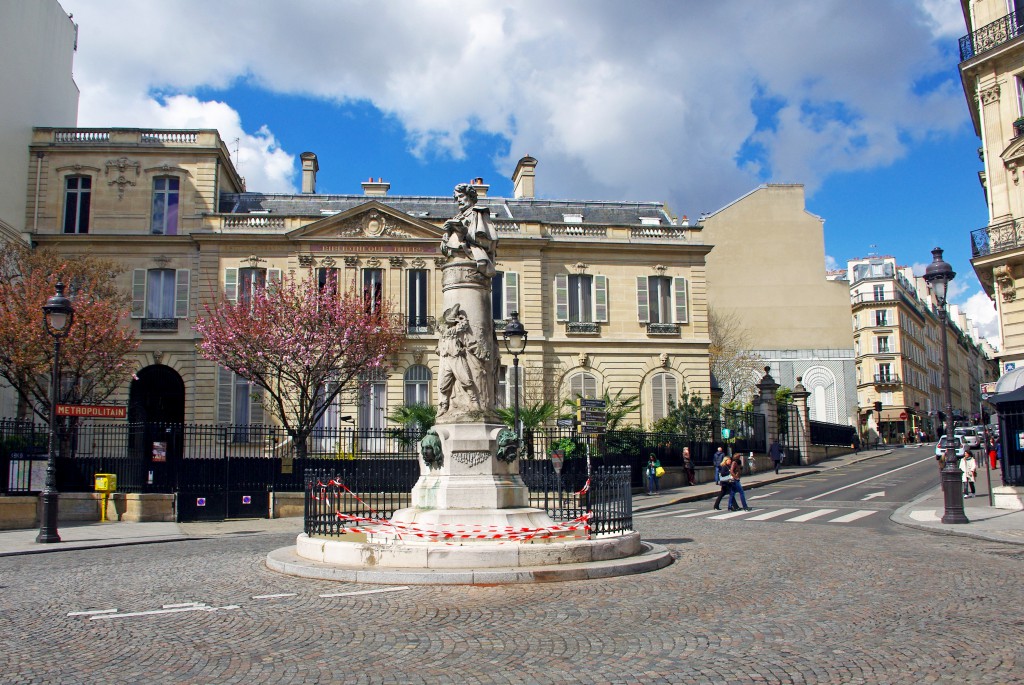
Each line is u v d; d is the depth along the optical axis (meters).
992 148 27.20
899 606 8.85
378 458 27.62
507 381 38.22
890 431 80.62
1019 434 21.31
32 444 22.67
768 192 58.56
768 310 57.28
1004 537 14.92
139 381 36.81
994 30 27.16
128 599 9.80
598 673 6.41
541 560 10.87
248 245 37.31
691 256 41.12
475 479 12.47
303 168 43.53
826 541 14.99
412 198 42.19
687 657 6.84
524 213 42.94
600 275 40.44
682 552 13.35
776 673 6.36
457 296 13.45
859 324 84.81
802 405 45.41
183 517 22.50
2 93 34.50
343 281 37.31
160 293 37.06
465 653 7.04
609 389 39.44
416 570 10.53
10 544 16.50
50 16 39.44
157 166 37.59
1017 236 25.55
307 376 31.00
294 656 7.02
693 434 35.81
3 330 26.14
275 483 24.09
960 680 6.16
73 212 37.28
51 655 7.16
